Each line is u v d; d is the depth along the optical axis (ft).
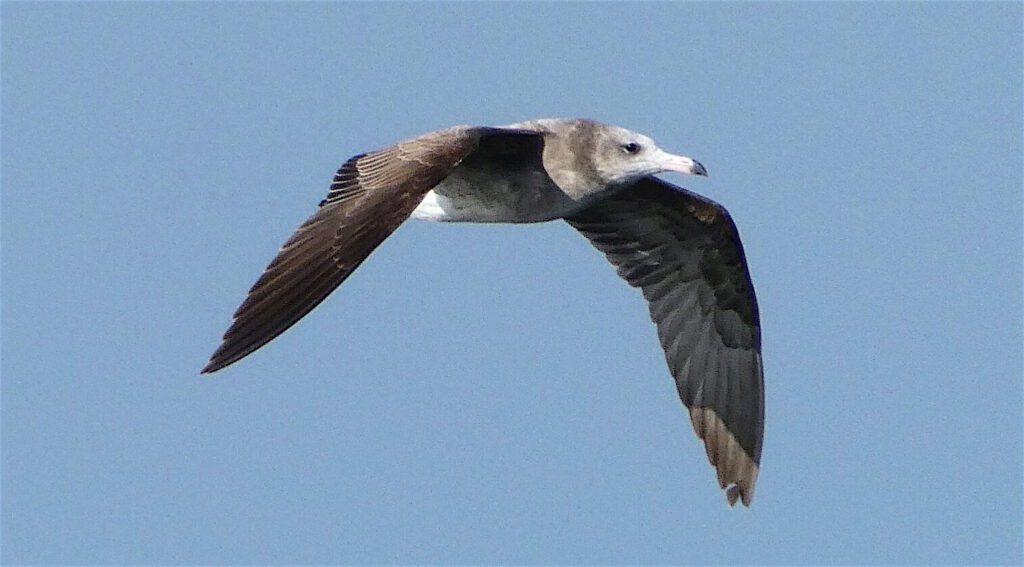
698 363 59.11
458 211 53.26
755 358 58.85
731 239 57.21
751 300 58.29
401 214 45.32
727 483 58.80
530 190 53.01
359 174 46.70
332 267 44.50
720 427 59.00
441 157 46.60
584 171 52.90
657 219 57.52
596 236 58.85
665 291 58.95
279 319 43.75
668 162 52.60
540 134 52.21
